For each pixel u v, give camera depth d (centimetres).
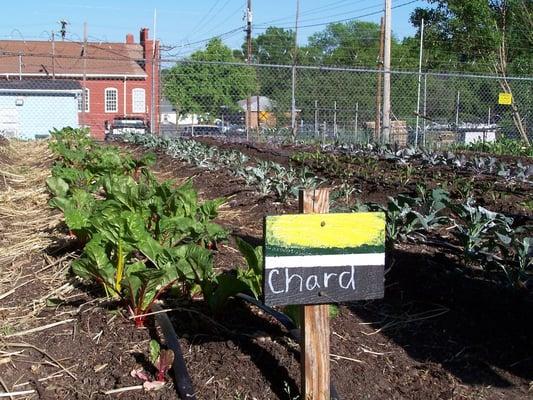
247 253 371
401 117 2358
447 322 396
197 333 358
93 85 4041
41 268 496
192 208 498
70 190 662
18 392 313
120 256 385
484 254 452
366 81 2477
